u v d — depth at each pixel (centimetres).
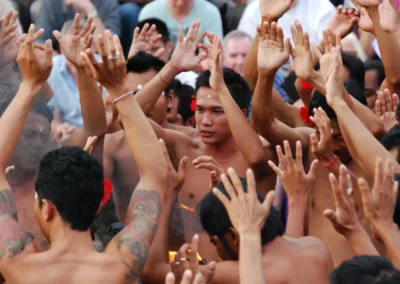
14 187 995
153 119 1274
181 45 1209
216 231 908
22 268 810
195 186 1216
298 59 1124
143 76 1286
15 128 851
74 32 1058
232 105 1144
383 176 873
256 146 1141
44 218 826
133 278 822
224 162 1223
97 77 863
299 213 1000
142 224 840
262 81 1141
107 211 1100
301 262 910
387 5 1258
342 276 767
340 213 894
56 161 823
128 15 1900
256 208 796
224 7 1986
